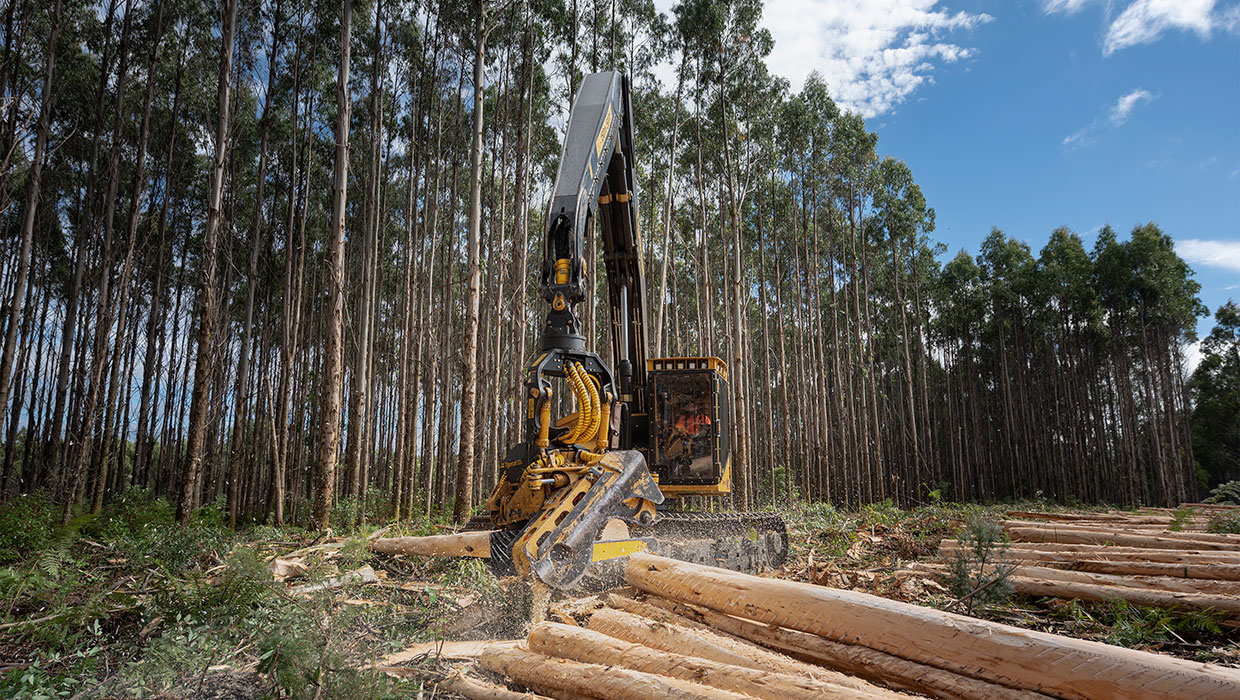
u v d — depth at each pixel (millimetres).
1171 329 45000
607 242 8523
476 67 15742
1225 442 47969
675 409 8695
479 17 16062
